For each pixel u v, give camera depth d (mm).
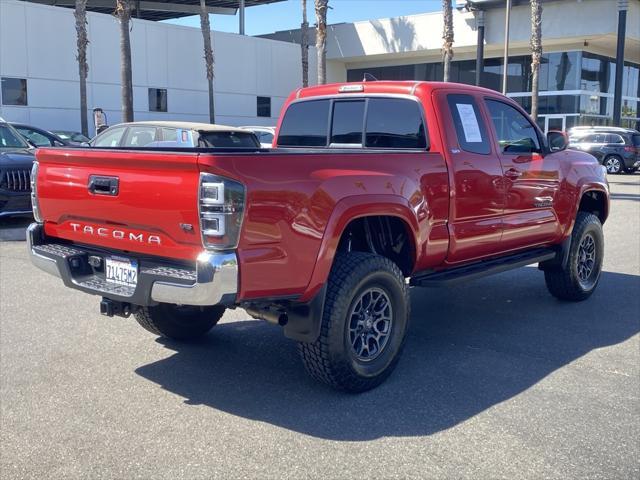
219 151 4129
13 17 27719
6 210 11008
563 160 6781
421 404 4488
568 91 36250
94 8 46312
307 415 4309
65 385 4805
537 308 7055
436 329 6266
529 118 6457
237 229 3801
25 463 3678
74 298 7250
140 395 4633
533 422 4211
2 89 27656
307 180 4160
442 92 5484
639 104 42781
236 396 4625
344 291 4355
